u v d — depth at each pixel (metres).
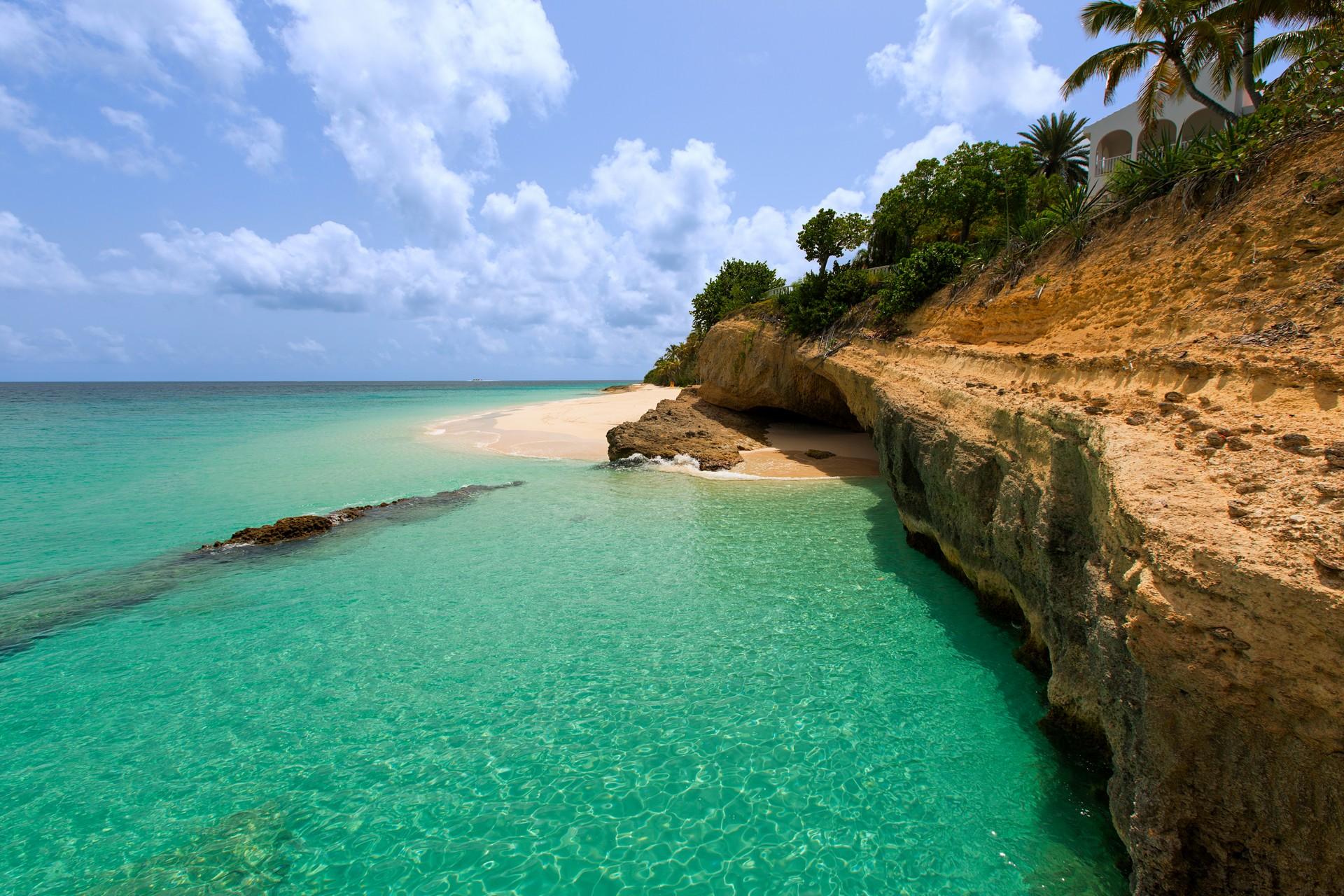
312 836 5.51
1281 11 13.98
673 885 4.95
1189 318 7.53
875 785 6.04
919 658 8.45
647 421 27.09
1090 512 6.27
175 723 7.26
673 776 6.24
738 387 29.33
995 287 14.17
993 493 9.06
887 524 14.91
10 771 6.45
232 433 34.25
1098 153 28.78
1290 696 3.34
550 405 48.41
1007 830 5.42
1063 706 6.45
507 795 6.00
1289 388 5.21
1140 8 15.39
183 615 10.20
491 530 14.84
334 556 13.07
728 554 12.84
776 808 5.76
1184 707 3.83
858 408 19.47
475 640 9.25
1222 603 3.50
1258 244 7.14
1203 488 4.37
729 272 51.03
